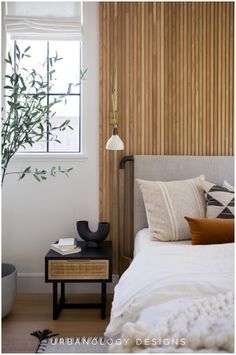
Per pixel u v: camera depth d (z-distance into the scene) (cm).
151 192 248
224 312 107
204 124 289
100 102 286
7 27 284
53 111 295
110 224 291
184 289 135
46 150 298
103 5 283
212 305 115
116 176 290
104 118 287
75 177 290
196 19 286
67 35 287
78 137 298
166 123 289
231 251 180
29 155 285
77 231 290
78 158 288
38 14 286
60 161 288
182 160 281
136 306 137
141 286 148
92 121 288
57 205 290
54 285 239
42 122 286
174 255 180
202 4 286
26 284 290
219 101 289
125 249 291
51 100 296
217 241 214
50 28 284
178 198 244
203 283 136
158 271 158
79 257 238
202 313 109
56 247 249
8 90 288
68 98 297
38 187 289
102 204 290
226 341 92
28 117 246
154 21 285
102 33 284
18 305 264
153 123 288
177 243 228
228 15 286
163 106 288
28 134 264
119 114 288
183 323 103
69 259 238
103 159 289
